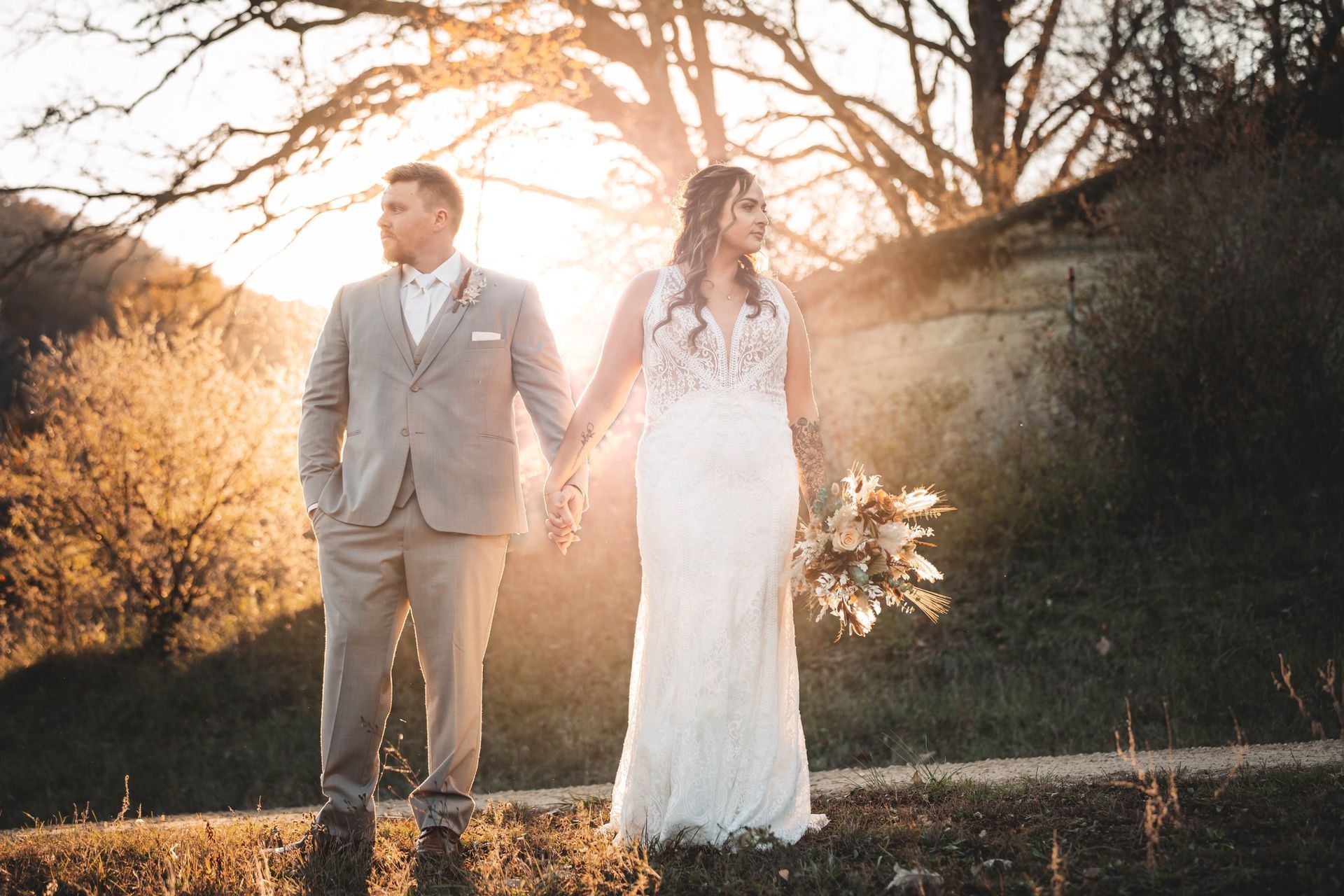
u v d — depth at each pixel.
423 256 3.80
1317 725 3.91
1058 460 8.84
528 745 7.16
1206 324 8.25
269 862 3.40
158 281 13.59
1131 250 9.96
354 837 3.53
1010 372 10.92
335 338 3.84
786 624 3.58
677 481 3.46
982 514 8.65
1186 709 6.16
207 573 10.34
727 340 3.55
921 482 9.17
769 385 3.57
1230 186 8.69
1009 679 6.99
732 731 3.37
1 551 10.83
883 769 5.05
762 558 3.45
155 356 10.69
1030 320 11.27
